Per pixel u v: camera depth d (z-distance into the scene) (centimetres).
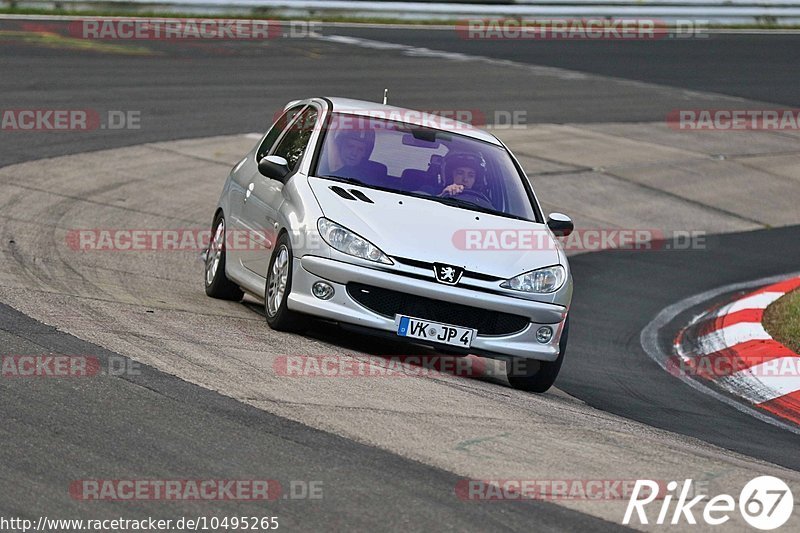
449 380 2195
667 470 1719
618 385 2567
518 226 2417
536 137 5944
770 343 2917
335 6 8888
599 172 5481
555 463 1678
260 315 2628
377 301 2228
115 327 2220
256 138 5153
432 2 9244
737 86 7950
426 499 1470
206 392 1831
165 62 6525
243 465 1530
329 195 2358
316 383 1964
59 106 5197
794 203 5506
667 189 5406
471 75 7288
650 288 3781
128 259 3188
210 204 4147
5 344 1994
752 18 10256
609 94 7281
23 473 1443
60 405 1698
